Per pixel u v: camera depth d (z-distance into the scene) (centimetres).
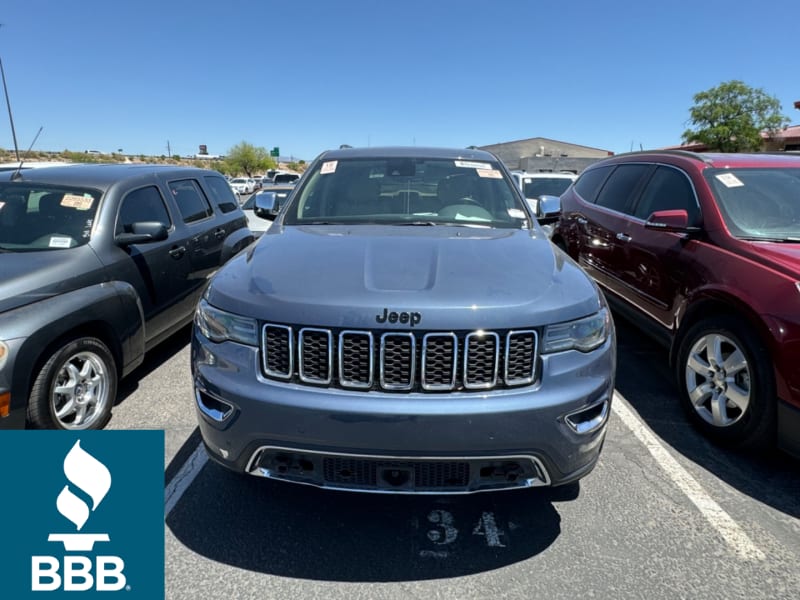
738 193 395
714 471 313
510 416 216
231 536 256
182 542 253
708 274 358
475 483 224
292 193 381
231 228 581
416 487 224
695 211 403
